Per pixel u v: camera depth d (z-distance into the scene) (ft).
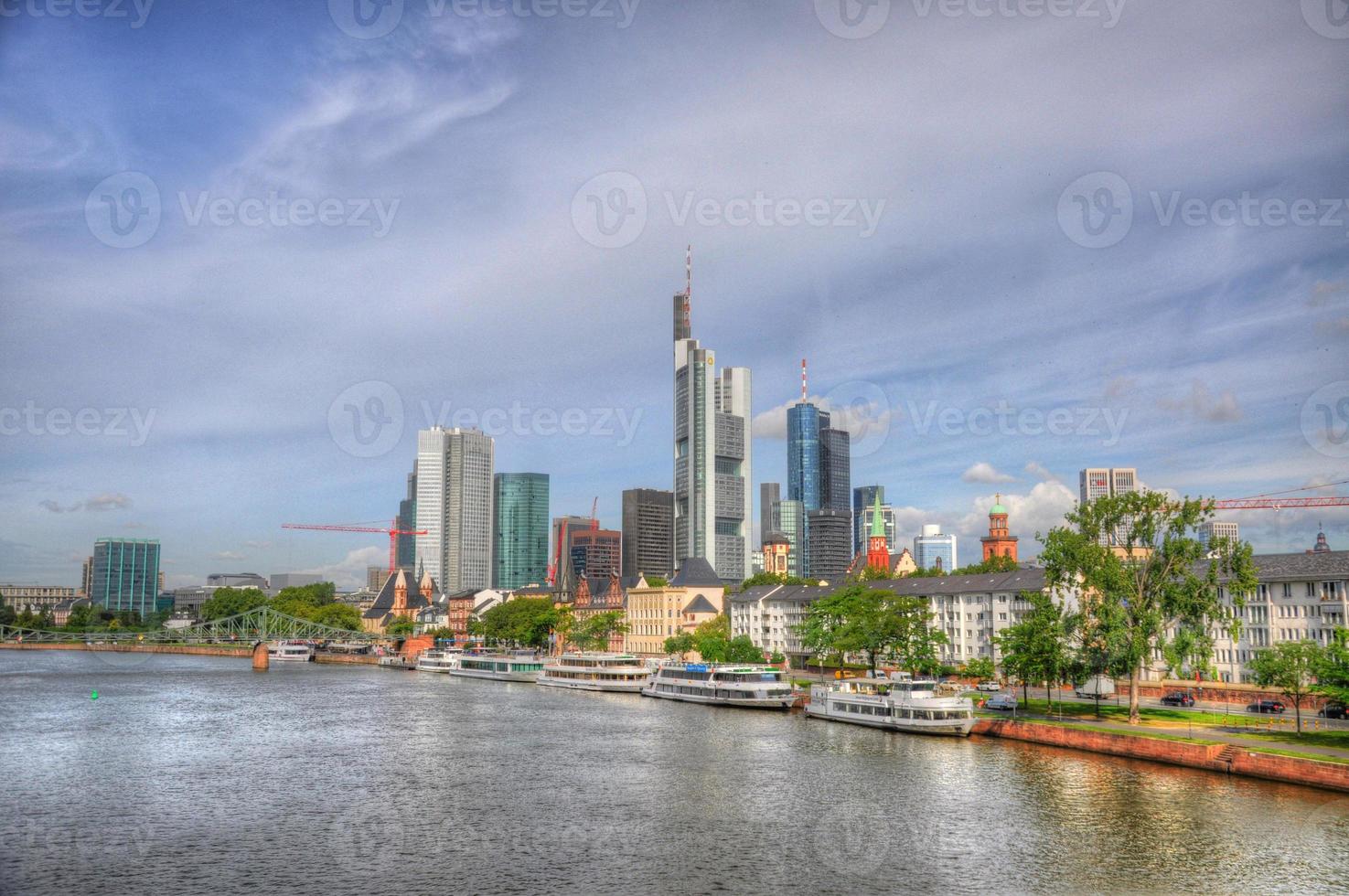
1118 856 242.99
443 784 332.39
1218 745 329.72
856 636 593.01
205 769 365.81
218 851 253.85
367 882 228.63
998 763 358.64
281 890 224.33
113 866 242.17
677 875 232.32
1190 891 220.64
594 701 620.90
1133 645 400.47
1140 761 352.90
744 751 395.75
